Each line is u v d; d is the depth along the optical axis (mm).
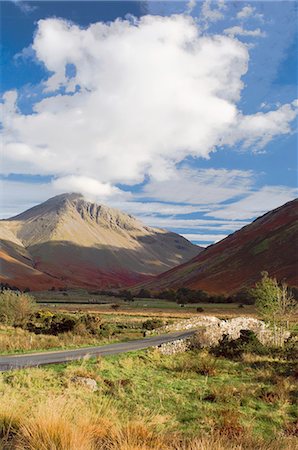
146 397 14602
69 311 83750
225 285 149000
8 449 6938
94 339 33312
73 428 7254
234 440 9648
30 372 15805
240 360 26422
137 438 8141
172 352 28125
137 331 46250
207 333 31906
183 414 12773
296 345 31031
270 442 10070
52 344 28406
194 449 7812
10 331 36500
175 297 126812
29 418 8000
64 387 14055
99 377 16172
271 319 35625
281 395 15852
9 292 46000
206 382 18125
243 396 15672
